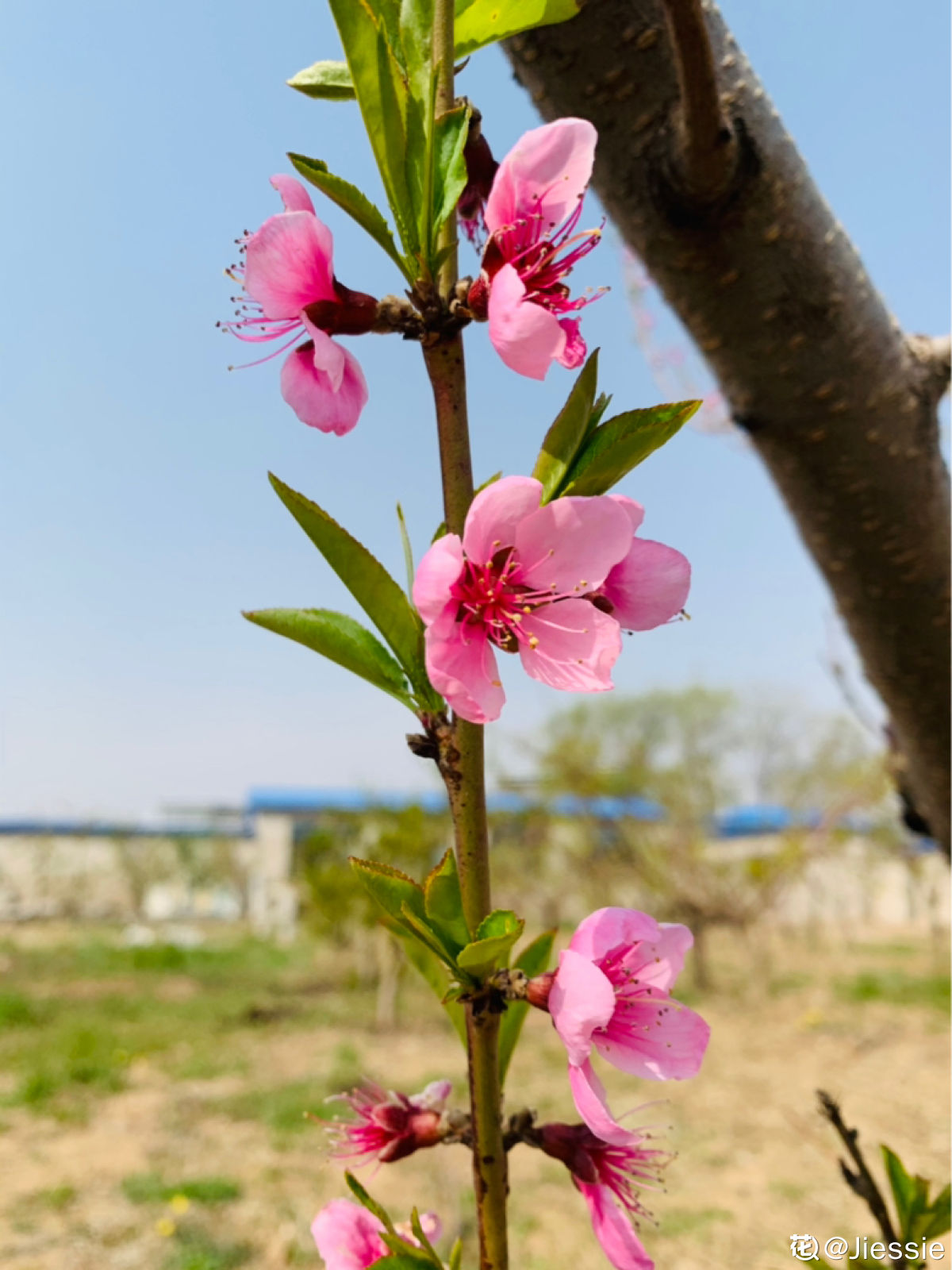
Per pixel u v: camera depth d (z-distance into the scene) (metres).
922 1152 0.93
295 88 0.17
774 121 0.20
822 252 0.21
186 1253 0.72
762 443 0.23
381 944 1.74
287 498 0.14
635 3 0.19
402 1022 1.73
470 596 0.14
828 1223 0.77
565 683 0.14
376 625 0.14
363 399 0.16
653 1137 0.15
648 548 0.16
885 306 0.22
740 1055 1.44
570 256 0.15
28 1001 1.89
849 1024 1.65
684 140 0.19
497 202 0.15
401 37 0.16
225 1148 0.99
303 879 1.97
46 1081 1.20
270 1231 0.77
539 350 0.13
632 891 2.20
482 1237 0.13
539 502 0.14
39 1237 0.76
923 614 0.24
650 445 0.14
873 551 0.23
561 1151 0.15
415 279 0.14
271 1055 1.43
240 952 2.97
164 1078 1.28
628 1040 0.15
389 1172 0.92
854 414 0.22
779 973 2.42
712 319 0.22
